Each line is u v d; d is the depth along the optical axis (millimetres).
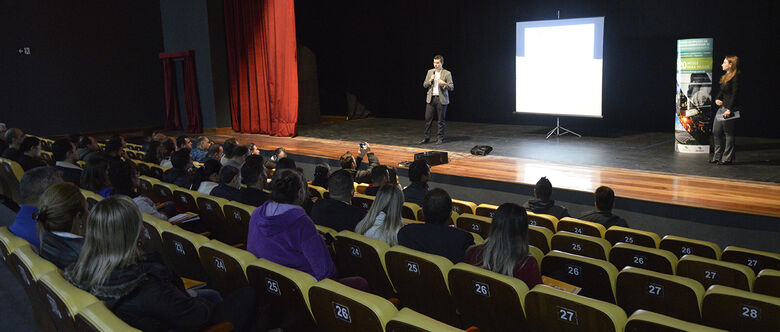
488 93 11844
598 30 8773
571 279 2568
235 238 3516
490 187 6336
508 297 2020
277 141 10047
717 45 8750
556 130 9711
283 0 10156
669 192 5430
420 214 4012
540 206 4531
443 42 12320
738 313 1942
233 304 2047
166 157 6250
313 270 2426
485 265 2291
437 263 2252
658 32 9406
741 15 8469
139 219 1812
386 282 2615
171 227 2730
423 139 9648
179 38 11930
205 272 2559
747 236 4668
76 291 1681
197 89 11781
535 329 1961
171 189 4129
